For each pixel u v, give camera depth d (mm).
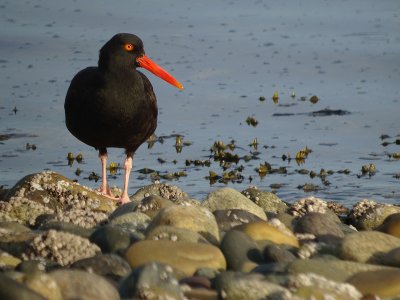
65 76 18547
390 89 18250
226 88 18328
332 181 14062
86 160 15320
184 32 20938
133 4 22688
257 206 10289
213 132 16406
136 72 12953
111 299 6797
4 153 15453
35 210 10148
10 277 6773
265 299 6977
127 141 13117
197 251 7910
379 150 15547
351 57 19641
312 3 22797
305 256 8234
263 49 20031
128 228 8992
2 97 17594
